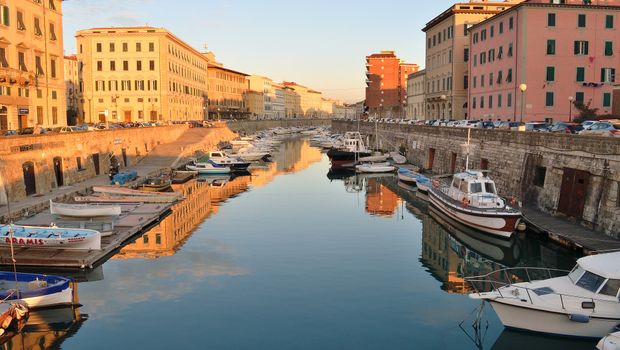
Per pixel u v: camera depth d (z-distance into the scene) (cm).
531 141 4006
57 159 5012
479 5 9181
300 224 4028
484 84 7706
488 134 4834
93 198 4516
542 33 6406
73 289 2467
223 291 2502
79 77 11019
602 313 1820
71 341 1977
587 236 2986
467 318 2186
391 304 2336
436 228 3888
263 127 18425
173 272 2794
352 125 14125
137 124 9000
